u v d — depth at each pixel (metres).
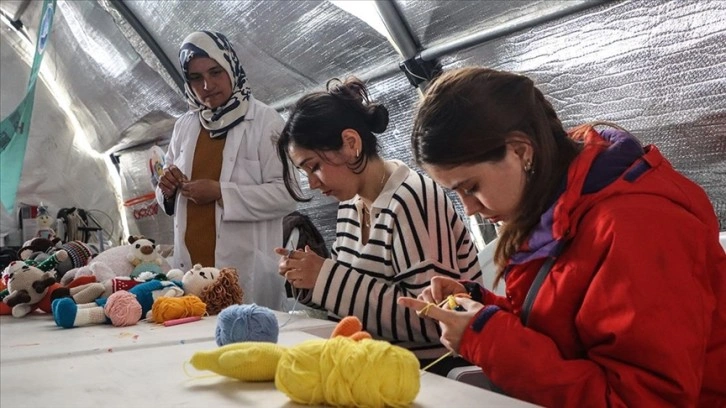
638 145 0.97
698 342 0.81
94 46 4.36
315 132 1.44
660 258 0.83
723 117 1.56
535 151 0.95
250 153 2.45
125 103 4.63
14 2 4.73
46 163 5.40
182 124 2.60
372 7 2.33
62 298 1.66
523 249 1.00
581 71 1.84
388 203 1.48
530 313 0.97
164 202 2.52
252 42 3.11
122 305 1.62
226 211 2.33
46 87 5.40
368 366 0.78
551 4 1.81
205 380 0.97
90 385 0.97
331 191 1.51
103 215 5.65
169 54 3.84
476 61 2.16
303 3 2.62
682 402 0.80
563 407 0.88
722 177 1.63
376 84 2.65
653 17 1.60
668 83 1.64
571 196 0.93
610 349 0.85
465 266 1.58
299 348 0.85
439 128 0.94
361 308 1.43
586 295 0.88
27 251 2.67
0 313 1.97
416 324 1.40
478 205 1.01
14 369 1.10
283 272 1.51
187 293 1.83
